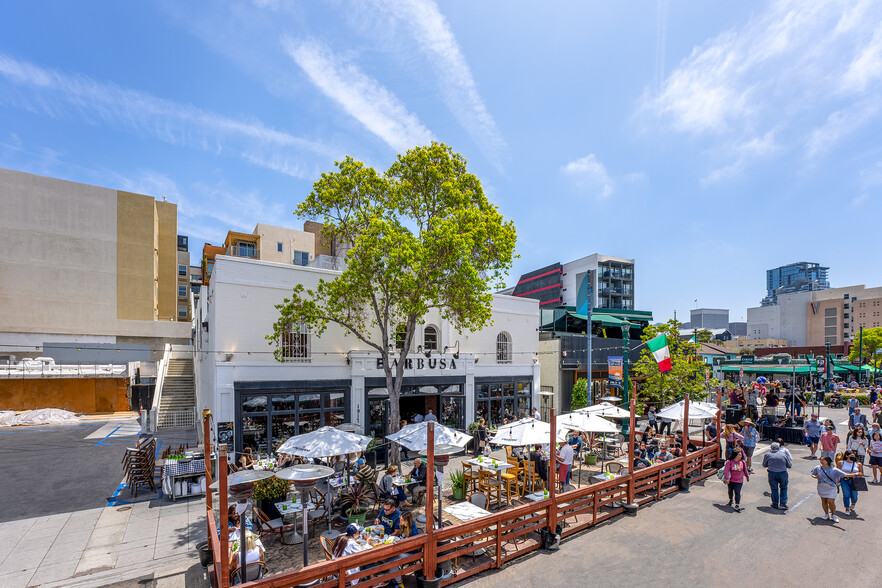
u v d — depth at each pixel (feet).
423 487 41.16
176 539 35.04
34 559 31.63
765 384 106.01
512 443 39.42
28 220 135.23
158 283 176.65
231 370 55.26
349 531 27.37
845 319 348.59
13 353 123.34
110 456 61.93
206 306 72.74
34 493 46.16
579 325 116.37
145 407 108.37
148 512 40.78
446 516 34.40
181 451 49.88
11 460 59.82
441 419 72.02
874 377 165.58
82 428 86.84
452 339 77.25
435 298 55.47
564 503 37.24
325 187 58.49
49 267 137.49
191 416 93.97
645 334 86.12
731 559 31.01
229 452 54.60
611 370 86.17
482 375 77.71
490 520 29.76
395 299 56.03
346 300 55.11
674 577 28.66
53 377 102.94
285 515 36.32
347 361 64.08
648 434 63.87
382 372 65.41
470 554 31.58
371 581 25.14
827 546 32.91
